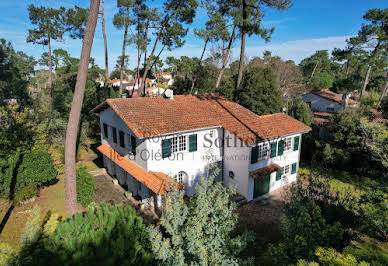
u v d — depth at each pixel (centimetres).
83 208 1590
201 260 724
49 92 3938
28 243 641
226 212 812
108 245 600
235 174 1777
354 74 6281
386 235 965
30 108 3462
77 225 638
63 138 2530
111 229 644
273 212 1566
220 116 1856
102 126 2148
